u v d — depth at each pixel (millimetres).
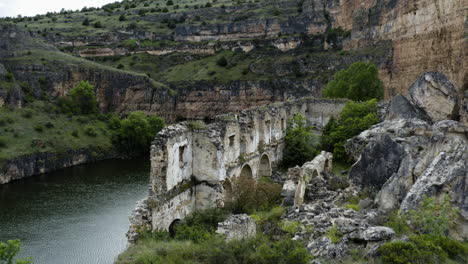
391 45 93188
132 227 28156
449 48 70188
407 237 19719
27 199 59750
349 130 51031
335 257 19828
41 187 66312
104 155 89375
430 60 76188
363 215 24406
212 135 35031
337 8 148625
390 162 30203
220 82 137625
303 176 36156
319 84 123938
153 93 127125
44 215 52656
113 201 57938
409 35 85438
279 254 19812
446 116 47531
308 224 24812
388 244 18562
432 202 21953
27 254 41562
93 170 78375
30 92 103688
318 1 157875
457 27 68562
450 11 71125
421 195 23125
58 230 47625
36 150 77938
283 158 53750
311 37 147750
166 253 22438
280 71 137375
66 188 65312
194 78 144125
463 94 51594
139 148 95125
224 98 136500
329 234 22109
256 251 20688
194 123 35625
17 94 94375
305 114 64188
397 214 23406
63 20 194750
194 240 26984
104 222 49875
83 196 60625
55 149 81500
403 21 88688
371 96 68438
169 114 130250
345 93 71062
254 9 179750
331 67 127250
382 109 53469
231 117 40844
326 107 63375
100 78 122188
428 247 18625
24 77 107312
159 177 30859
